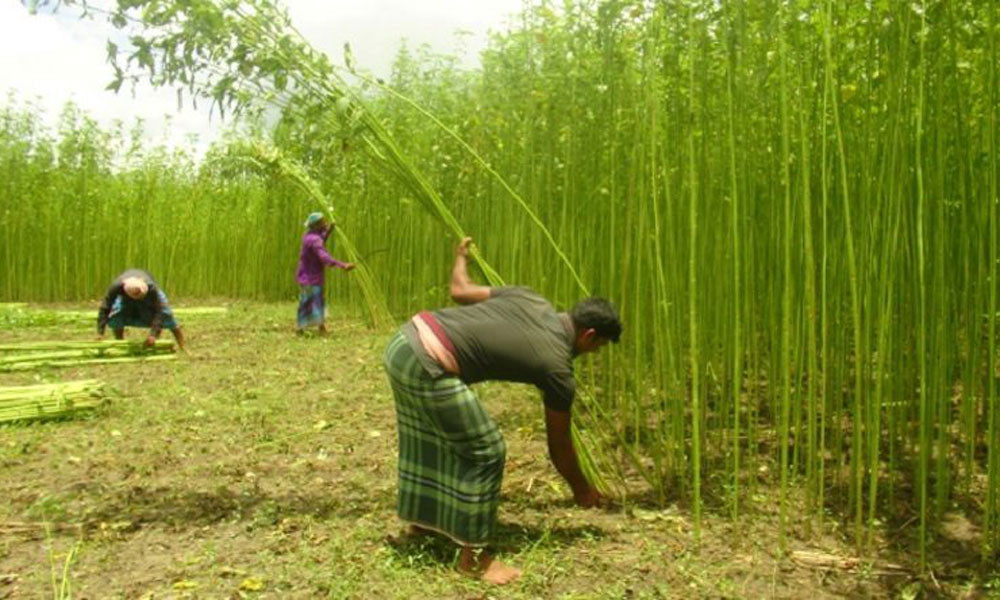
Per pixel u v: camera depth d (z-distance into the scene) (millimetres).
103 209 16766
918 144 3461
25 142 16172
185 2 3818
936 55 3752
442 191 9297
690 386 5188
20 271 16203
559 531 4062
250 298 17016
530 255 6418
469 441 3490
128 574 3551
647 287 5383
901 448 4941
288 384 7734
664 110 4891
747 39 4133
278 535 3980
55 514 4227
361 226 12727
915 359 4797
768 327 5449
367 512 4352
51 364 8484
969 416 4125
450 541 3889
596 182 5816
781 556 3740
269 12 3971
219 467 5074
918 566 3643
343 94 4176
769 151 4930
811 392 3908
